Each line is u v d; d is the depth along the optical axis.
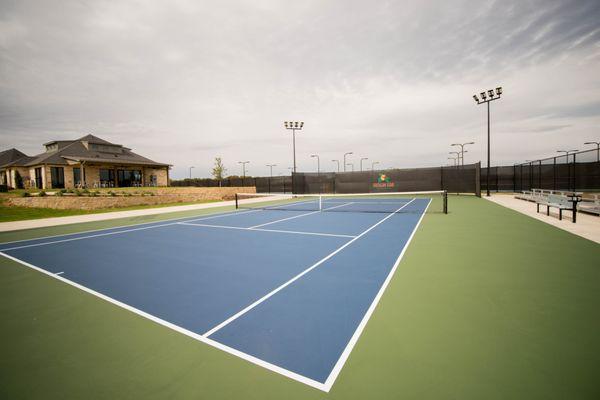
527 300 4.21
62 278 5.72
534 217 12.55
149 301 4.50
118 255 7.45
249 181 44.62
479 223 11.23
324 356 2.98
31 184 34.91
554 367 2.71
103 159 33.31
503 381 2.54
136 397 2.47
